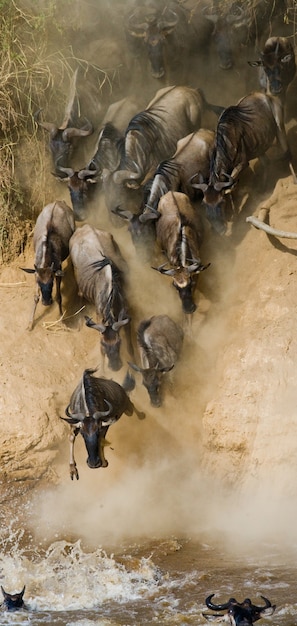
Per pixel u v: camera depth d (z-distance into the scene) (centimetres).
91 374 4981
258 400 4841
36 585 4028
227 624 3509
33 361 5300
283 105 5988
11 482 5088
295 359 4872
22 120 6134
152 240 5447
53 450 5097
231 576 4050
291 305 5109
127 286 5488
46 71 6169
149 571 4109
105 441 4619
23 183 6144
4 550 4488
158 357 5094
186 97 6172
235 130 5569
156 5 7156
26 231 6069
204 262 5597
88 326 5094
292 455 4709
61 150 5916
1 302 5678
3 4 6044
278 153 6209
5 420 5012
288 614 3591
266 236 5488
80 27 6912
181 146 5803
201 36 6919
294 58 6069
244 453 4859
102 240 5434
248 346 5009
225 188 5397
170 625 3547
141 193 5822
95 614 3706
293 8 6625
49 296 5412
